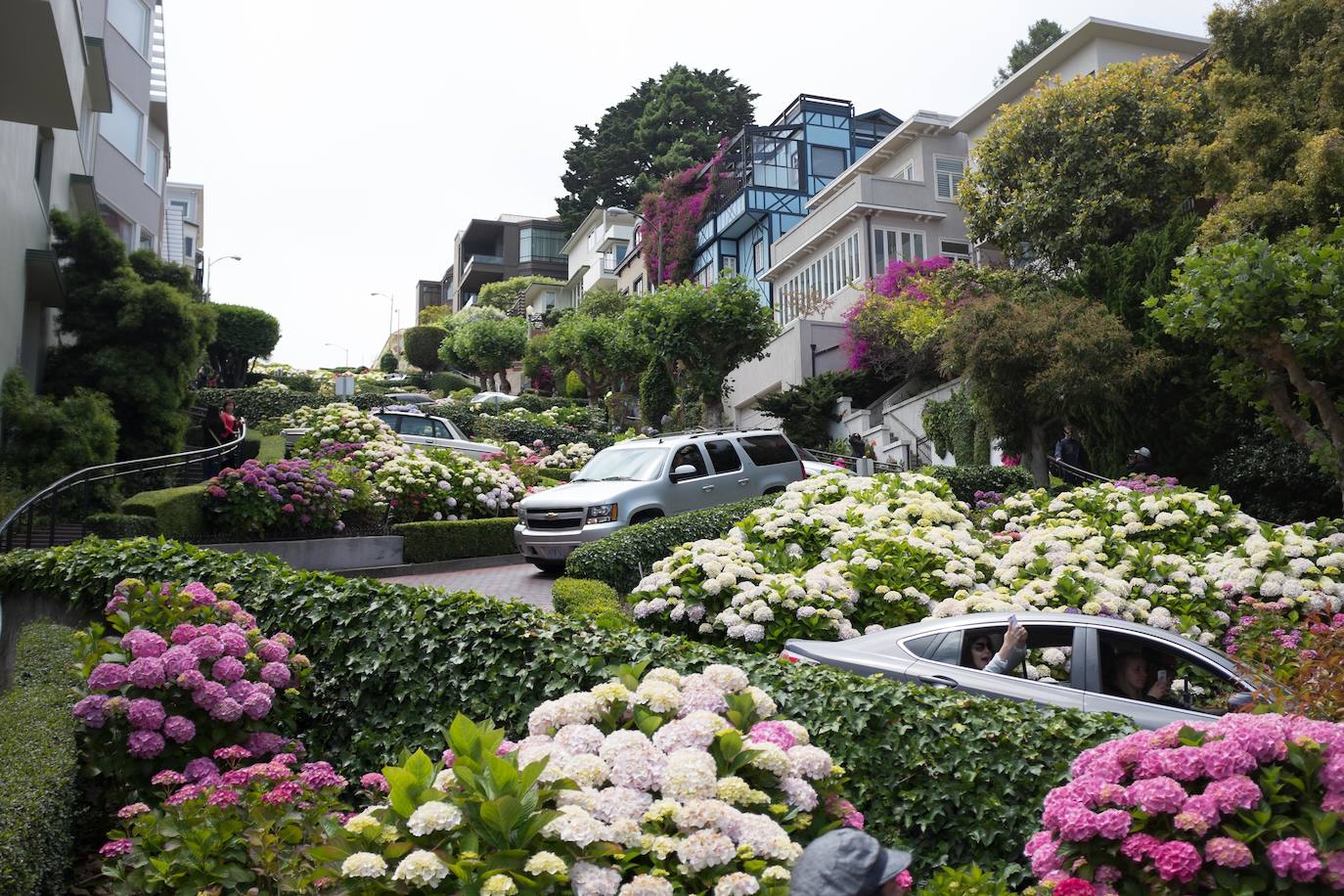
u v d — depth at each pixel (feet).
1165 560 37.76
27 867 13.96
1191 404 66.44
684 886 12.08
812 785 14.32
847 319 119.65
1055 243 90.27
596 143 289.53
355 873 11.31
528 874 11.49
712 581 33.78
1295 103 63.16
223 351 148.97
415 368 266.36
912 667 23.99
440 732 23.09
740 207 170.60
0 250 54.90
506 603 24.73
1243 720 12.95
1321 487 60.59
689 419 123.85
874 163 144.66
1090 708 22.16
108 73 84.48
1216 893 12.04
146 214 97.40
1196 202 85.51
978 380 68.90
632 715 15.03
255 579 28.07
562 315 216.54
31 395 57.93
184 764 20.86
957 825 19.21
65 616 30.45
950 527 46.21
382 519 64.39
